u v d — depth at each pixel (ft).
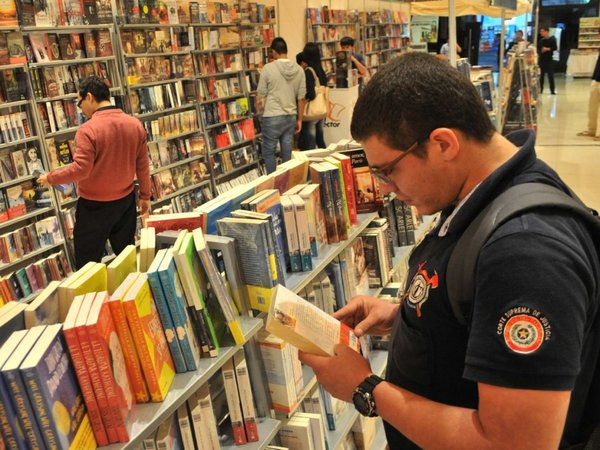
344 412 7.75
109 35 16.46
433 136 3.23
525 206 2.92
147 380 4.18
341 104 21.54
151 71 18.26
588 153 28.32
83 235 13.03
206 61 21.02
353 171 8.56
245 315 5.41
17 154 13.85
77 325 3.64
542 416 2.67
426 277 3.47
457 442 3.04
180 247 4.64
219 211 5.93
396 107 3.25
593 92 30.37
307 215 6.84
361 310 5.31
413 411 3.34
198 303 4.61
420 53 3.54
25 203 14.16
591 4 32.37
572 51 33.30
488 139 3.35
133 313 4.02
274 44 21.57
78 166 12.01
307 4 28.66
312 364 4.06
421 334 3.49
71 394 3.63
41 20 14.21
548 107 34.32
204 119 20.76
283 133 22.36
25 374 3.23
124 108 17.15
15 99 13.71
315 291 7.21
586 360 3.12
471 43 32.37
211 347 4.76
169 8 18.57
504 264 2.79
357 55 28.40
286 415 6.06
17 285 13.51
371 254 8.80
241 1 22.50
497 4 14.24
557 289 2.67
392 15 38.27
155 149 18.65
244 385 5.38
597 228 3.01
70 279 4.35
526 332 2.68
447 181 3.39
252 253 5.27
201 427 5.06
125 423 3.90
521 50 24.20
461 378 3.40
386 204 9.82
